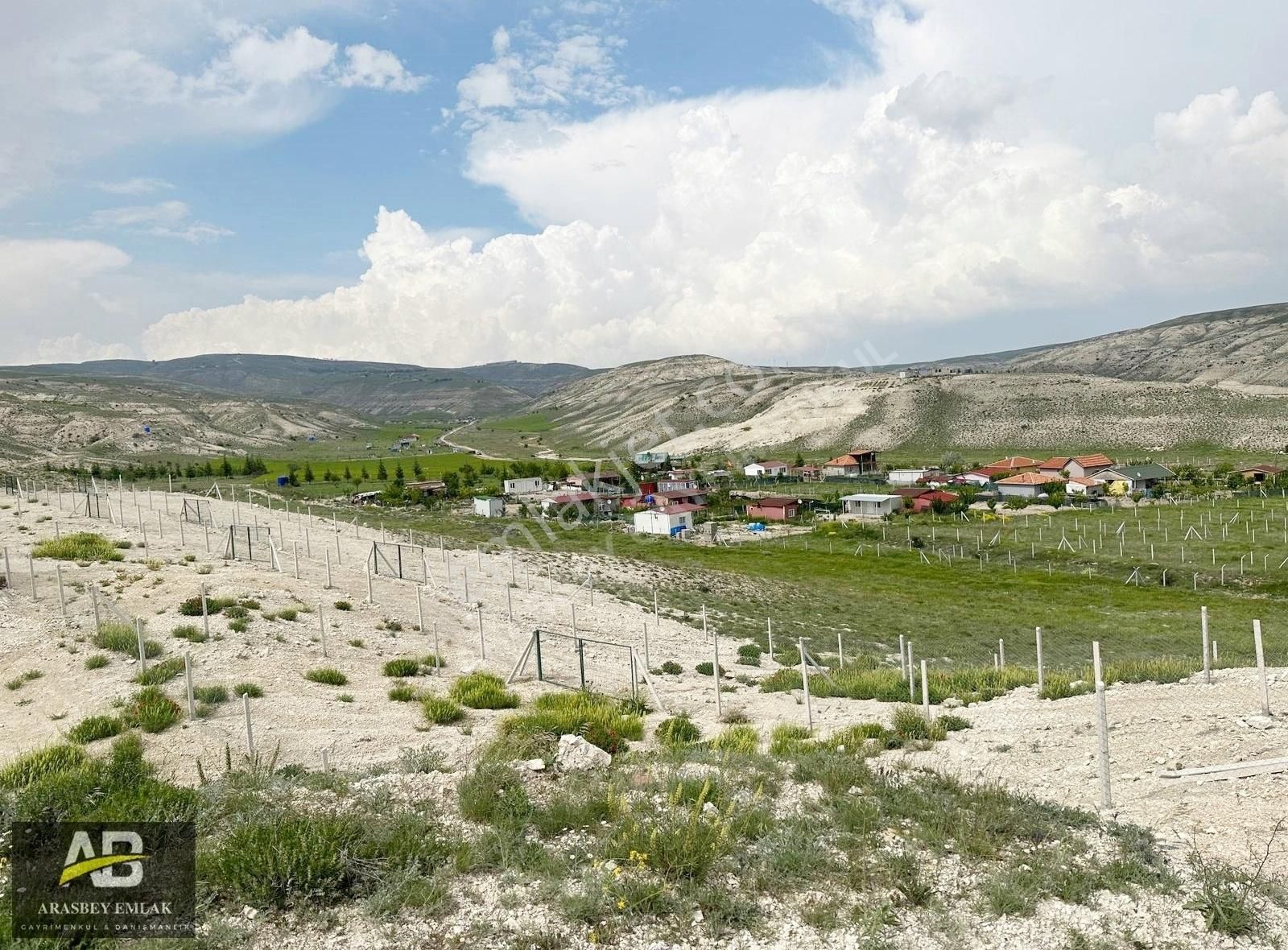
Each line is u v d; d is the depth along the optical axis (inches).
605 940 279.1
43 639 852.6
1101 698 414.0
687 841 331.0
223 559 1489.9
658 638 1309.1
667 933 283.7
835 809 393.7
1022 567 2605.8
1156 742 500.7
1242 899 289.0
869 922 286.8
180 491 3602.4
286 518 2522.1
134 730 614.5
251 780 440.8
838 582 2336.4
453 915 296.8
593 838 363.3
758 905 302.8
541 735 584.1
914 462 5910.4
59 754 516.4
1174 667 742.5
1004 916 293.0
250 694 726.5
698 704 811.4
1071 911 296.5
